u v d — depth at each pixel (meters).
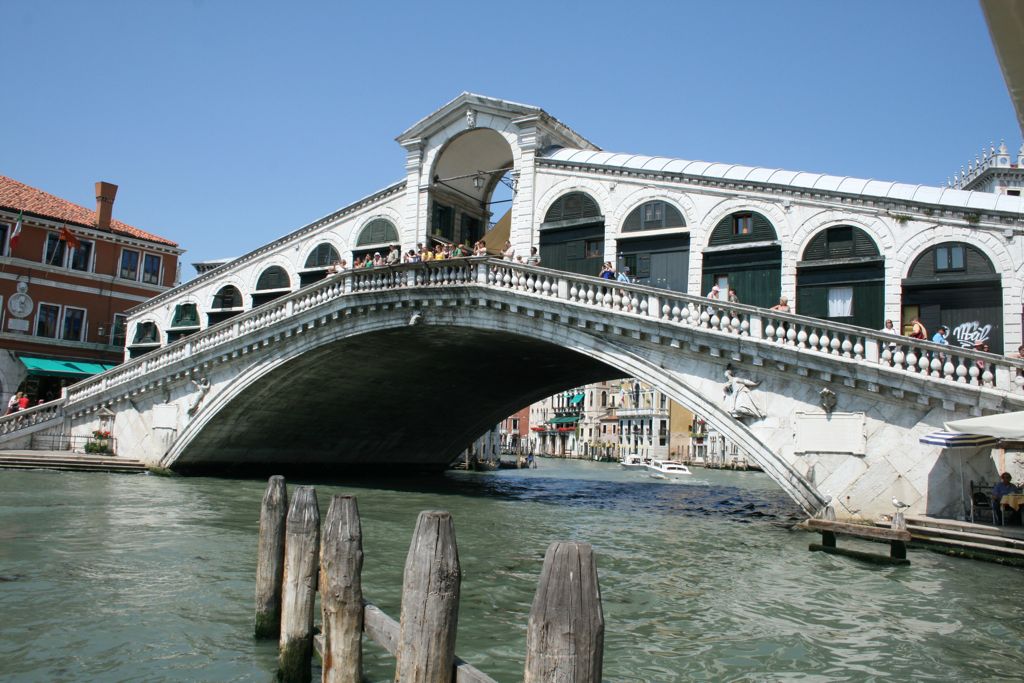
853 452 13.66
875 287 16.09
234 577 9.02
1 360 28.95
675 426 73.19
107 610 7.48
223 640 6.64
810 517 14.11
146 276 33.59
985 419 10.71
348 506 5.04
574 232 19.77
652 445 75.44
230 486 21.03
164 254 34.19
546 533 13.96
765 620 7.87
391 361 23.17
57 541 10.92
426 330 19.61
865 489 13.50
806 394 14.22
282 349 21.64
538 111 20.20
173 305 28.62
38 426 24.92
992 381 12.54
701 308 15.41
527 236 20.25
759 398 14.62
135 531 12.09
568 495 25.03
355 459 29.72
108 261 32.34
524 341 20.00
